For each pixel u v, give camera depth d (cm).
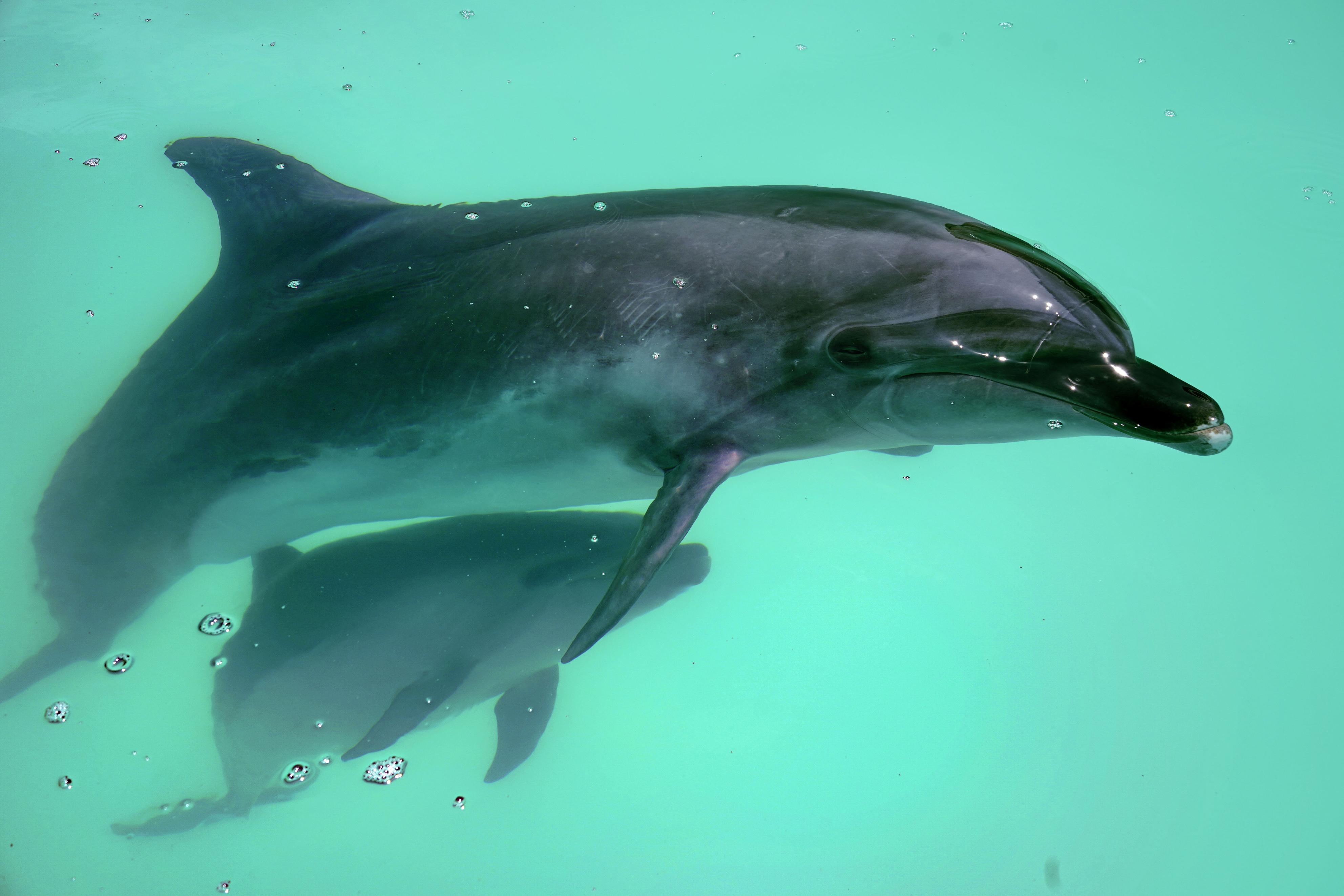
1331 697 266
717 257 249
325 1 402
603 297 251
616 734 269
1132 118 340
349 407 266
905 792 262
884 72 358
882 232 244
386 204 279
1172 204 320
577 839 259
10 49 370
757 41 379
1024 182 325
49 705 268
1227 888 251
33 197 329
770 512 289
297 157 335
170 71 363
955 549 284
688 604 280
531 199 276
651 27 387
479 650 272
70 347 306
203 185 287
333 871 254
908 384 240
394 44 381
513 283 257
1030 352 230
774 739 268
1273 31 371
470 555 282
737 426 250
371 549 284
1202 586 276
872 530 287
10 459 293
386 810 261
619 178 332
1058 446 296
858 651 275
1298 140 333
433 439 265
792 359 243
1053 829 259
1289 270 307
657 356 248
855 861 256
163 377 279
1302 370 293
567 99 354
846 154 333
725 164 333
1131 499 287
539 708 273
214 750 264
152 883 252
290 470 273
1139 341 295
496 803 262
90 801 259
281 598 277
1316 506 282
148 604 282
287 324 271
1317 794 258
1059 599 277
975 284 236
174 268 320
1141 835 257
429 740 268
